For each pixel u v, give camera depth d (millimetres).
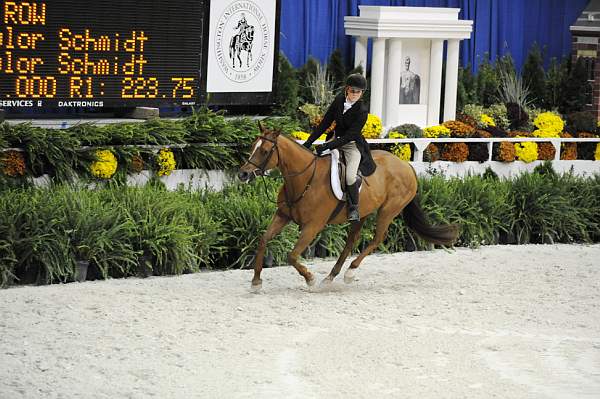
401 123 21031
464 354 10734
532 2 24953
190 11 17344
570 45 25578
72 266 13484
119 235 13883
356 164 13391
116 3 16469
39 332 10820
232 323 11562
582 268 15633
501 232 18016
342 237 16016
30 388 9070
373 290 13695
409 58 21078
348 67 22391
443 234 14539
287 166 12953
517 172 20422
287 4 21531
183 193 15930
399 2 22938
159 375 9602
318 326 11664
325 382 9594
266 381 9562
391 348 10805
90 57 16344
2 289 12875
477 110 21453
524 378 10062
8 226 13172
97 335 10805
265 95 18953
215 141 16859
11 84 15602
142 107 17156
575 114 22156
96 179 15648
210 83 17984
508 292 13844
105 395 8969
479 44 24047
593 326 12211
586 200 18609
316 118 19500
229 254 15328
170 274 14305
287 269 14875
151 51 17000
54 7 15836
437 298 13328
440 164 19422
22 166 14844
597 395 9602
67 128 15602
